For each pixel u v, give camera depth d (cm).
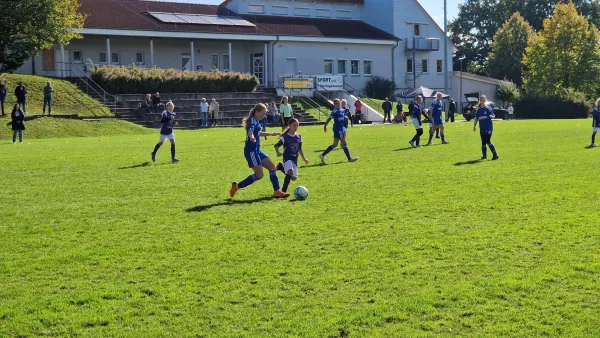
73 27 4816
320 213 1084
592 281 703
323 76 6034
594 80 7169
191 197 1266
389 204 1152
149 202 1216
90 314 638
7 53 4578
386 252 830
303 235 929
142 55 5731
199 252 848
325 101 5812
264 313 634
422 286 700
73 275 760
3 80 3841
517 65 8825
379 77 6875
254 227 985
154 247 875
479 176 1501
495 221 996
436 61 7575
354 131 3578
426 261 788
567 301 649
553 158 1872
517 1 10419
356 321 610
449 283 706
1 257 838
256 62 6306
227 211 1114
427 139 2795
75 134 3578
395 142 2630
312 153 2166
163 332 595
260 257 818
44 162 1947
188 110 4578
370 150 2248
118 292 697
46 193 1338
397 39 7031
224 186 1409
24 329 606
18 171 1717
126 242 906
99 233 964
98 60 5522
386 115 5278
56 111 4059
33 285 727
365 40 6744
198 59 6091
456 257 802
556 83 7219
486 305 643
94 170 1731
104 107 4303
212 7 6569
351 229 959
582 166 1658
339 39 6544
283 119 3397
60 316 634
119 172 1683
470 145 2419
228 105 4850
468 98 7200
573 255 799
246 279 733
